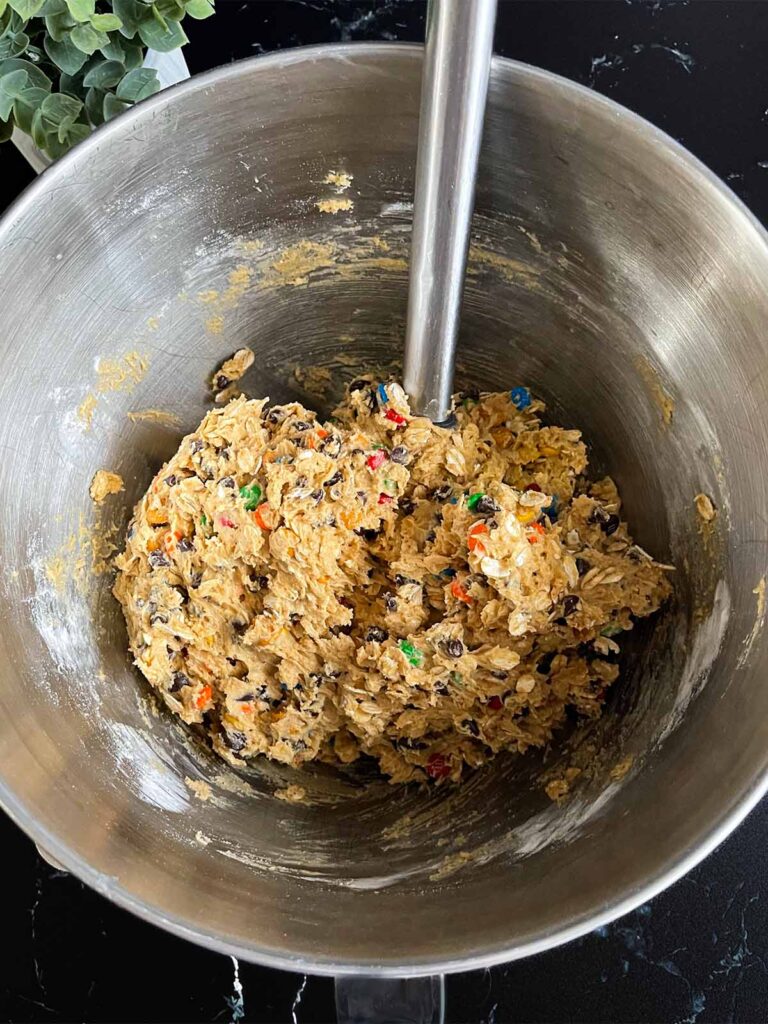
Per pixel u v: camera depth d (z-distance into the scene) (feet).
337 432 0.97
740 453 0.84
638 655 0.95
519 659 0.91
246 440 0.96
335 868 0.87
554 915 0.72
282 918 0.76
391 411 0.95
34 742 0.81
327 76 0.82
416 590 0.93
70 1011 1.02
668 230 0.83
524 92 0.80
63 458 0.92
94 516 0.95
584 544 0.96
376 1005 0.83
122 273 0.90
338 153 0.89
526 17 1.20
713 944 1.01
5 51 0.93
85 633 0.93
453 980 1.01
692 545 0.91
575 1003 1.00
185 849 0.84
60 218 0.83
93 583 0.95
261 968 1.03
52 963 1.03
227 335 1.01
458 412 1.02
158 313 0.95
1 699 0.80
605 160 0.82
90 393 0.93
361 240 0.96
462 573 0.92
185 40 0.96
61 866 0.79
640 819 0.78
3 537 0.86
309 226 0.94
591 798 0.86
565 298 0.94
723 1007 0.99
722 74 1.19
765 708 0.74
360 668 0.93
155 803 0.88
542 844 0.84
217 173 0.88
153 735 0.94
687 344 0.87
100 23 0.88
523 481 1.00
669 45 1.20
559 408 1.03
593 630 0.94
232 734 0.95
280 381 1.07
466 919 0.75
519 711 0.95
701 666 0.85
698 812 0.74
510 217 0.91
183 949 1.03
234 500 0.94
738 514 0.85
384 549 0.95
